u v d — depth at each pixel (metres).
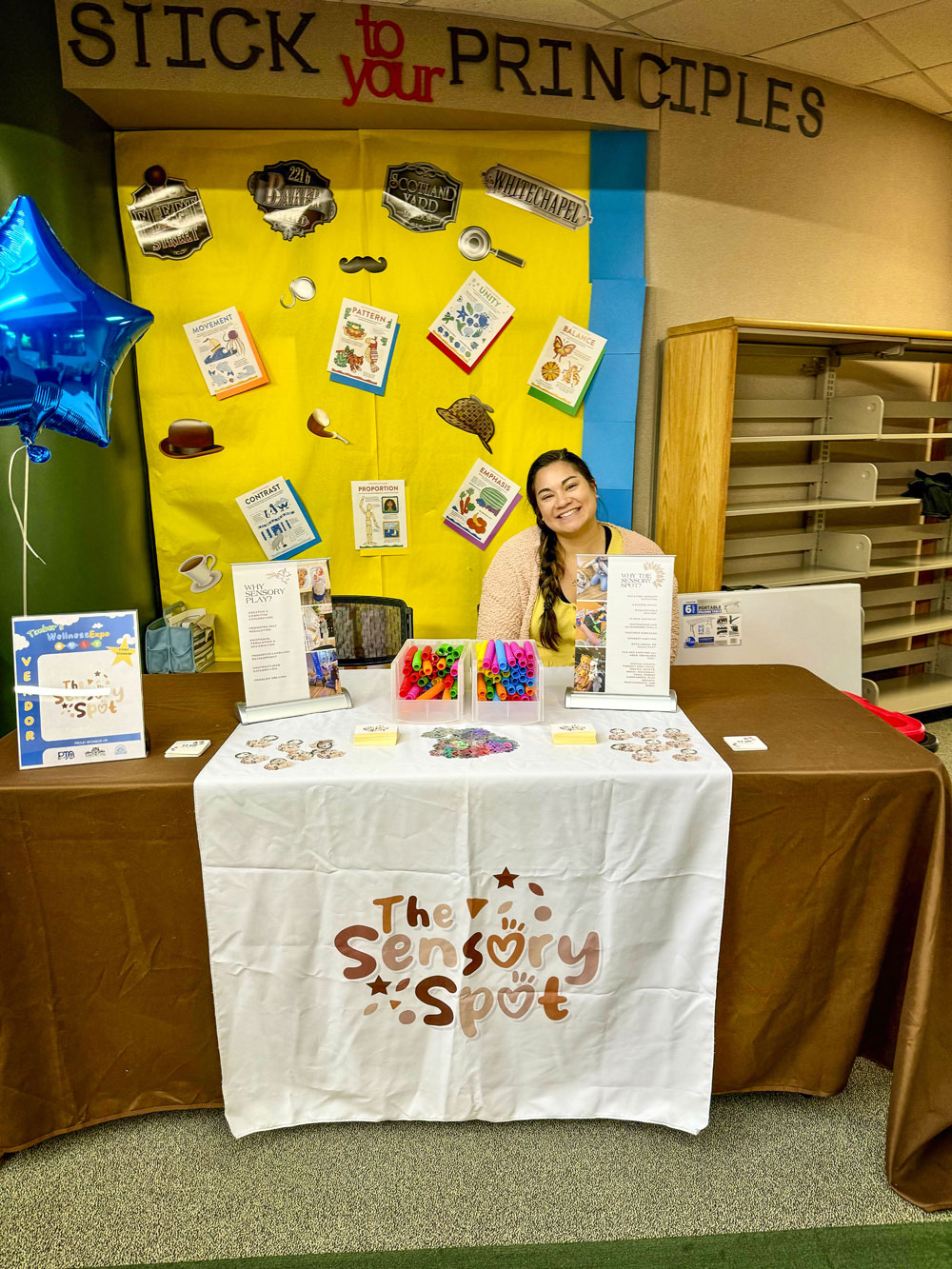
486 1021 1.69
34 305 1.57
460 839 1.59
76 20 2.67
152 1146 1.74
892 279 4.01
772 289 3.69
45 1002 1.67
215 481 3.31
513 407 3.38
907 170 3.92
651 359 3.50
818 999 1.75
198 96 2.80
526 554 2.82
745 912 1.68
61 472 2.78
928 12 2.88
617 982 1.67
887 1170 1.63
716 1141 1.74
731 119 3.40
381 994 1.67
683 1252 1.49
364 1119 1.75
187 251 3.12
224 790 1.56
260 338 3.21
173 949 1.68
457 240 3.22
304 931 1.63
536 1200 1.60
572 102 3.08
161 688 2.20
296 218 3.13
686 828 1.60
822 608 3.23
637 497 3.61
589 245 3.30
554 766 1.60
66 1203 1.61
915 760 1.65
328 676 1.96
